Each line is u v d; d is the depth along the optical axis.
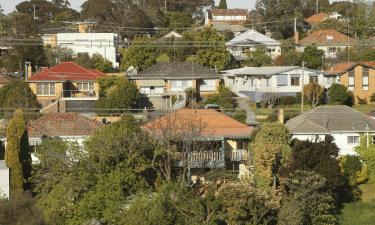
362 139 57.50
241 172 53.22
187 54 100.19
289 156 50.12
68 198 44.62
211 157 51.84
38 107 73.44
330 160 48.31
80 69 85.25
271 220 44.66
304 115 60.84
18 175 47.84
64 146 48.12
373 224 47.09
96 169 46.31
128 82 79.38
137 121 59.75
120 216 43.03
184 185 46.28
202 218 42.97
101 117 68.31
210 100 79.75
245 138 54.22
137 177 46.84
